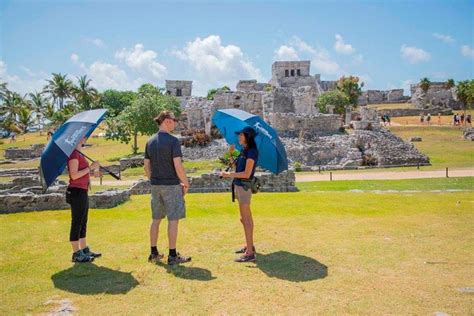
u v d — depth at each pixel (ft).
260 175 73.67
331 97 237.66
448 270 25.71
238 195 27.76
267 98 167.53
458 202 52.85
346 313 19.79
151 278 24.75
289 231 36.37
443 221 40.42
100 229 38.52
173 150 26.84
